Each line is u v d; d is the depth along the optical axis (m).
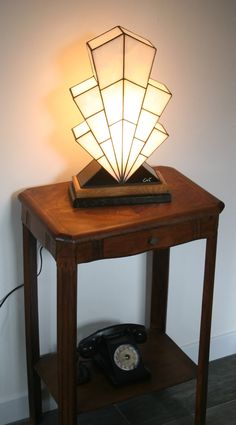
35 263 1.89
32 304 1.93
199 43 1.95
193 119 2.05
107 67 1.57
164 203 1.75
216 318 2.45
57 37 1.75
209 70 2.00
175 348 2.12
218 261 2.34
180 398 2.24
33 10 1.69
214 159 2.15
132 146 1.69
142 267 2.18
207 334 1.93
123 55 1.55
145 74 1.60
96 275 2.11
